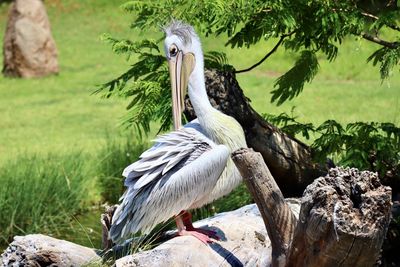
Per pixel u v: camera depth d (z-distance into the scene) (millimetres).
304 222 8156
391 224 12289
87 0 41750
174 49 10375
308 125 13406
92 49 35125
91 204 17344
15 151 21062
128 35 36812
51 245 10273
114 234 9617
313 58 13609
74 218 16500
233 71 13164
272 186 8945
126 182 9562
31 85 30188
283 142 12625
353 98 25500
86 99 27703
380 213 7887
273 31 12297
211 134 9805
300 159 12734
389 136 12625
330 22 12398
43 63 31391
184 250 9211
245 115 12258
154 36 32469
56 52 31719
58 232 15914
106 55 34156
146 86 12500
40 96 28438
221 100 12086
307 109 24016
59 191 16719
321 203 8000
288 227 8906
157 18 12398
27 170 17078
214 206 14477
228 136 9797
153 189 9461
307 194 8148
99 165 18047
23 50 31141
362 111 23484
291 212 9008
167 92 12445
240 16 12039
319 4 12312
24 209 16141
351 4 12664
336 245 7898
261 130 12438
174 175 9453
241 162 8953
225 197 14594
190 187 9477
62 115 25562
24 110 26453
